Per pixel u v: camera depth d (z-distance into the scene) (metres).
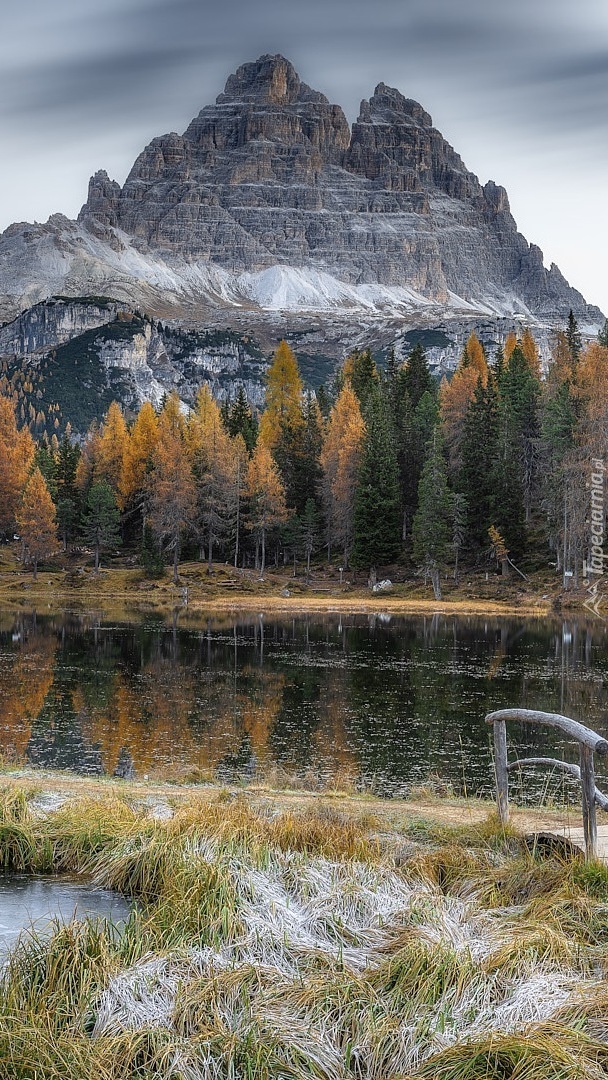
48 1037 6.25
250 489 105.88
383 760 26.88
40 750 27.19
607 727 31.50
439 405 125.31
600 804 9.16
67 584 101.81
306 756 27.33
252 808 12.41
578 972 7.25
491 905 8.77
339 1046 6.35
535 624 70.75
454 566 97.38
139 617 76.25
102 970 7.11
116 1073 6.01
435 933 7.78
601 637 61.78
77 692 38.44
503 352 148.12
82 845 10.60
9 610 80.44
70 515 120.62
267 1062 6.03
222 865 8.99
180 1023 6.48
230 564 111.94
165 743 28.78
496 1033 6.22
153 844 9.78
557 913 8.27
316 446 122.50
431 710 35.19
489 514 97.75
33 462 141.12
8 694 37.38
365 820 11.95
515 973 7.10
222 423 140.00
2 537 128.25
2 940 7.96
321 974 7.09
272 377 140.25
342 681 42.56
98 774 23.84
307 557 107.38
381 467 97.62
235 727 31.67
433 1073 5.96
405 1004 6.73
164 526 103.50
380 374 141.50
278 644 57.53
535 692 39.38
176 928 7.89
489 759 27.17
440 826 11.78
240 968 7.11
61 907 9.02
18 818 11.30
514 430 98.50
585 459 82.94
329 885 8.93
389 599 89.25
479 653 53.25
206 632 64.62
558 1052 5.92
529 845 10.38
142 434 127.81
